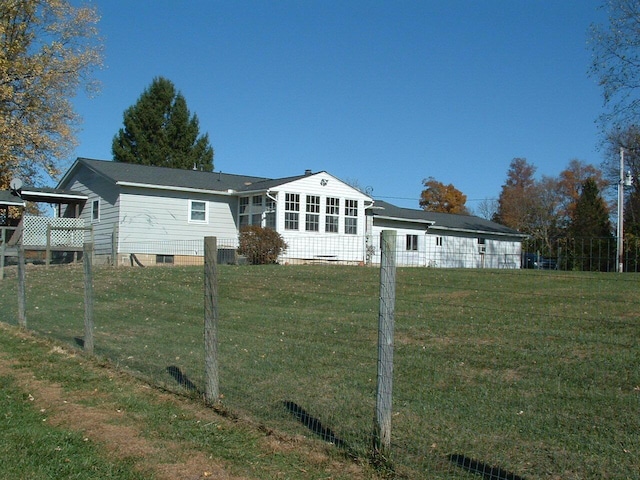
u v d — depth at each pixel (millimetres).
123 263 23969
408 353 8211
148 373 7840
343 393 6680
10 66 28641
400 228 31422
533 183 57219
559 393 6324
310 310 11719
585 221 39281
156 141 51312
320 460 4996
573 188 51375
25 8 29391
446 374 7199
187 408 6477
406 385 6832
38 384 7539
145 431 5848
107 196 25219
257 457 5148
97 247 25688
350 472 4738
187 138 52500
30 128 28531
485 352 8062
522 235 35969
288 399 6566
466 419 5688
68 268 20547
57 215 29469
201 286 15062
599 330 8773
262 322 10703
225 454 5242
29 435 5758
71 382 7605
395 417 5812
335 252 26047
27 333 10750
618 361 7297
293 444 5371
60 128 30266
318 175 26031
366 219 29297
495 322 9648
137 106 51344
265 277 15766
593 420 5531
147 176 25828
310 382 7137
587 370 7055
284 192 25062
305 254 25344
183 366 8055
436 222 33156
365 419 5832
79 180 27812
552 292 11570
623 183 28031
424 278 14938
